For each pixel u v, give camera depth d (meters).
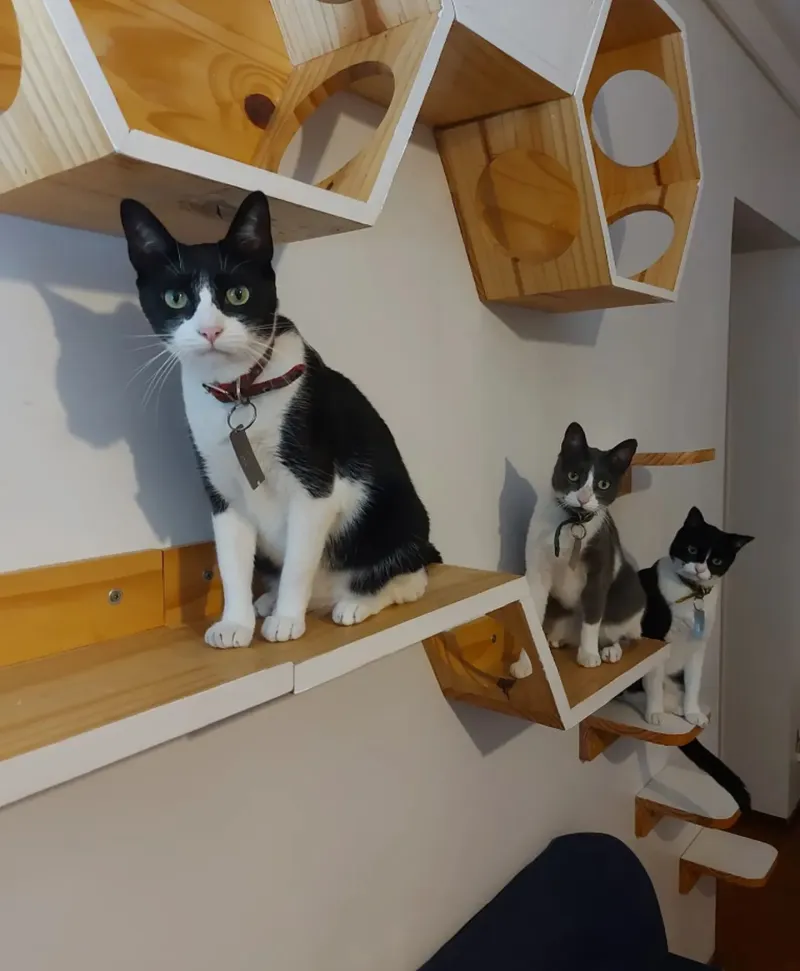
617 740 1.58
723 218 1.99
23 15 0.47
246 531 0.71
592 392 1.47
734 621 2.71
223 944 0.83
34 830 0.66
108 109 0.47
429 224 1.07
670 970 1.38
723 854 1.83
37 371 0.66
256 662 0.63
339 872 0.97
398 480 0.81
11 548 0.65
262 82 0.81
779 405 2.62
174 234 0.71
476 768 1.20
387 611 0.79
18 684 0.58
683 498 1.89
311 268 0.89
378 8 0.75
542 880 1.28
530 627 0.96
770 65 2.13
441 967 1.08
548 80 0.92
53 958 0.68
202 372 0.65
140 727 0.51
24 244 0.65
